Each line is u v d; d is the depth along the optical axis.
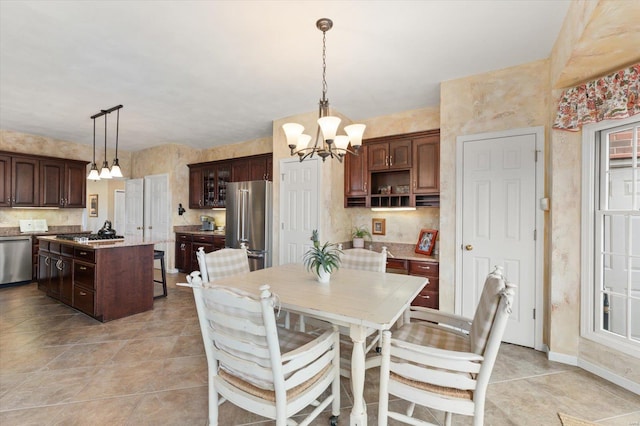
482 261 2.90
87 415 1.82
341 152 2.24
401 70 2.88
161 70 2.88
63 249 3.77
